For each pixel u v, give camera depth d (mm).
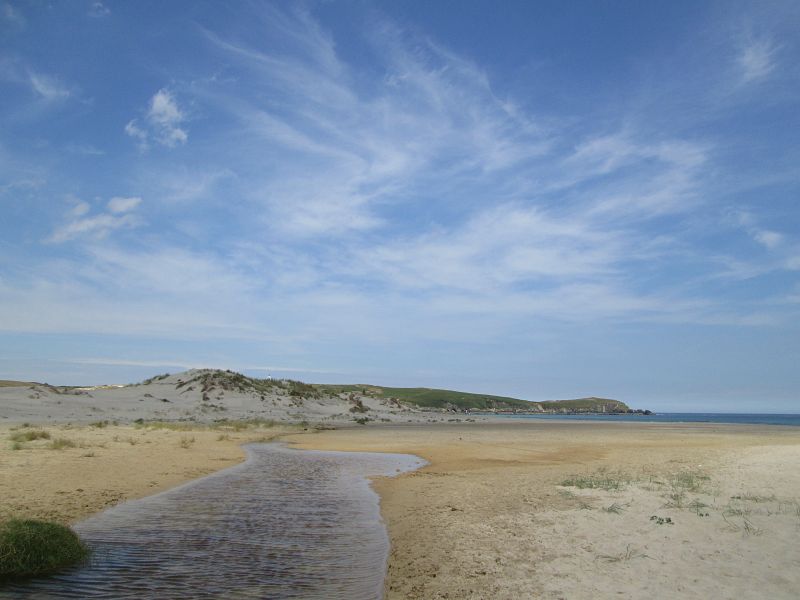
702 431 61812
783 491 15109
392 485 17953
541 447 34219
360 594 7582
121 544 10000
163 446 28266
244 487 17016
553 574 8188
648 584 7586
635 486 16359
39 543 8406
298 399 82250
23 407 49406
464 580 8047
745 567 8266
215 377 77000
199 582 8023
